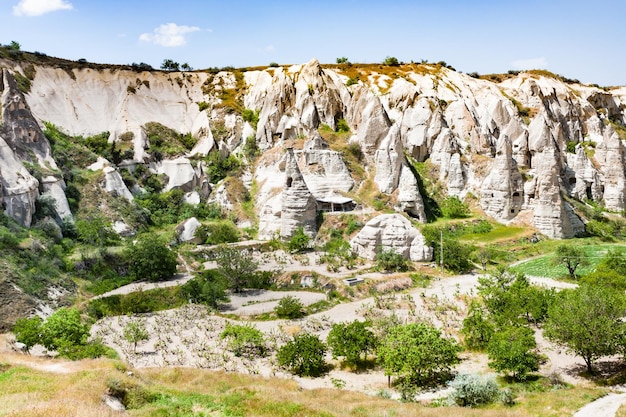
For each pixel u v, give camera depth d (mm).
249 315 61312
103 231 78750
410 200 95938
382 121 107625
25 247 64875
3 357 34562
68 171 89938
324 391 37969
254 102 124688
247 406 28391
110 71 123438
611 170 115062
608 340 38375
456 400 35406
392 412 30781
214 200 104188
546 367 42719
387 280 70000
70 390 25078
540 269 75625
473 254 82688
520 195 100562
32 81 108875
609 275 58062
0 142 76000
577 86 162750
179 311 63062
